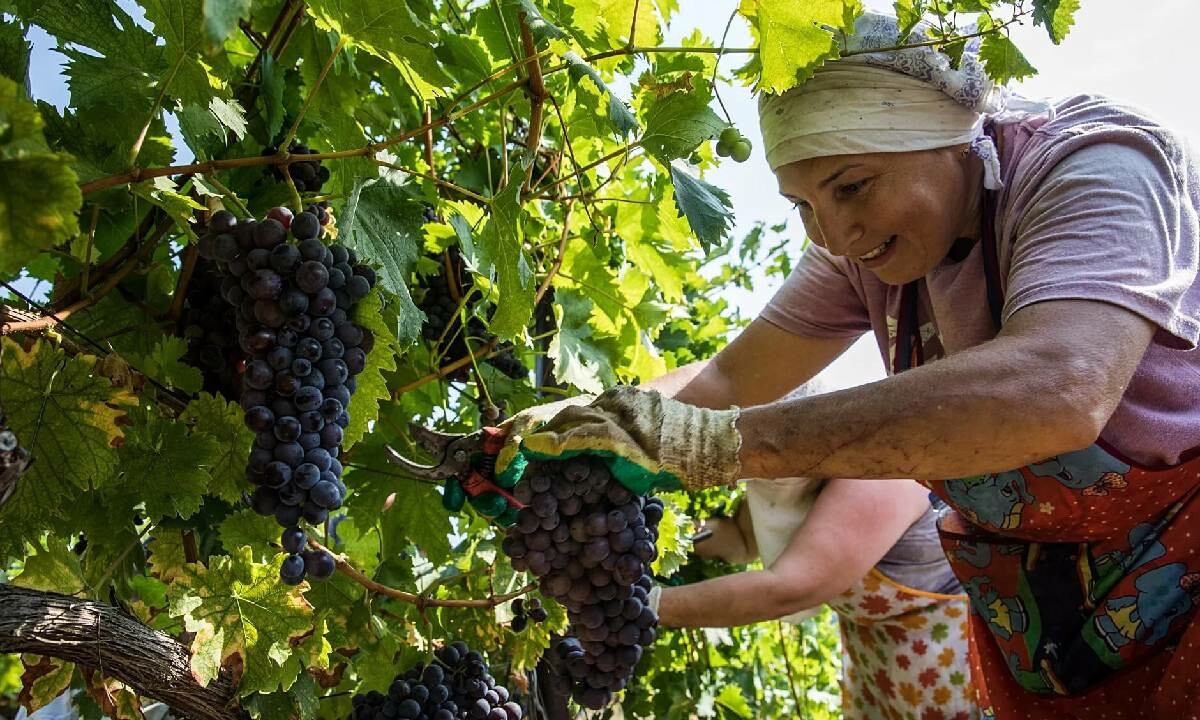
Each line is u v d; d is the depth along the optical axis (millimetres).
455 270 2598
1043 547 2193
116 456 1589
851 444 1584
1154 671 2062
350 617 2168
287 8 2018
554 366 2852
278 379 1445
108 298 1930
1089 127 1904
